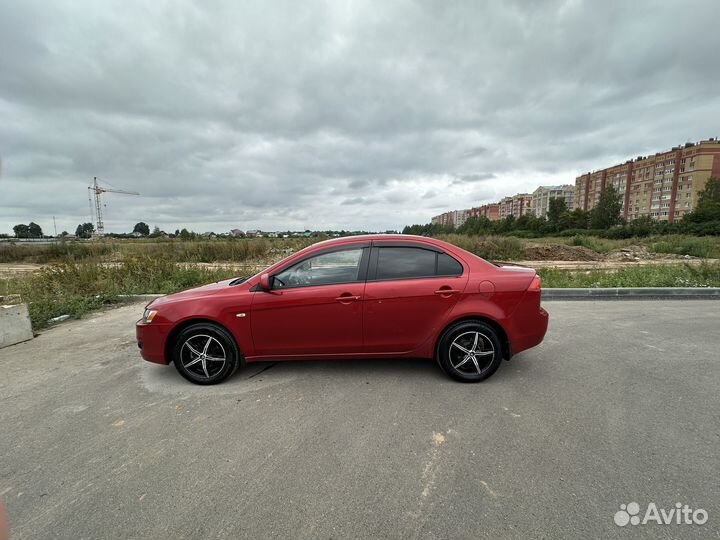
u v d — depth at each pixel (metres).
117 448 2.62
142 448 2.61
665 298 7.61
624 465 2.32
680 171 68.81
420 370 3.90
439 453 2.48
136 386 3.65
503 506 2.00
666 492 2.09
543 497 2.06
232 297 3.60
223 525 1.91
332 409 3.10
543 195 102.19
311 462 2.41
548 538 1.79
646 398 3.21
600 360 4.11
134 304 7.67
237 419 2.97
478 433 2.71
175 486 2.21
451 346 3.56
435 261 3.66
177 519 1.95
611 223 63.66
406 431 2.75
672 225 44.16
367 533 1.84
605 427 2.76
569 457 2.41
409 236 3.79
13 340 5.05
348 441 2.64
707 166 64.94
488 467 2.32
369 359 3.91
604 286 8.52
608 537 1.79
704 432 2.68
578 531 1.83
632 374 3.72
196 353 3.63
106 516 1.99
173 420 2.98
